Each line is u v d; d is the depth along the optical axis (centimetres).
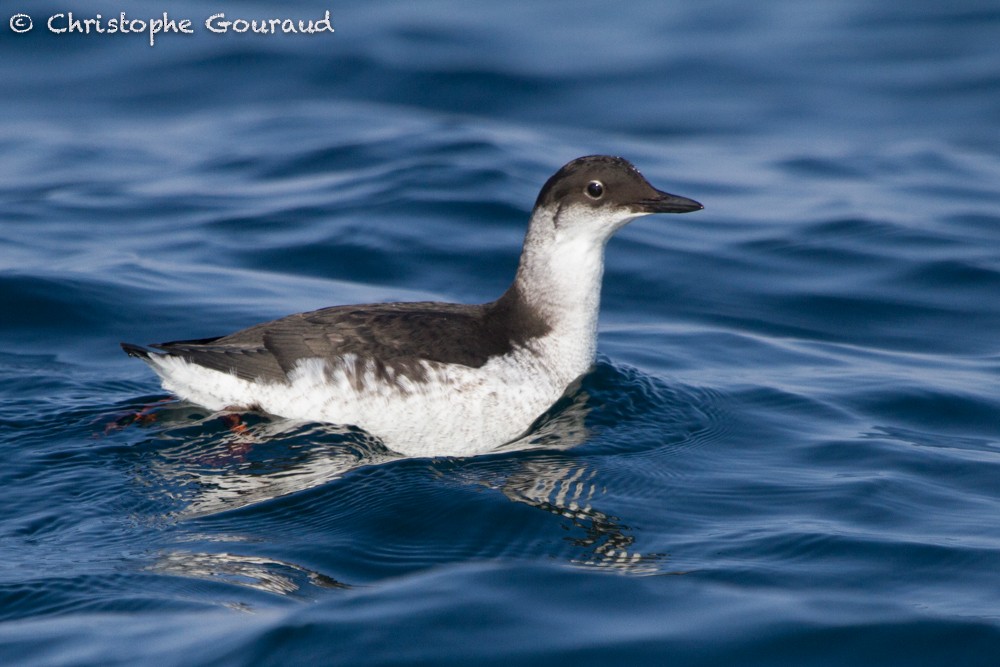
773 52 3012
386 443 1190
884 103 2691
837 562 960
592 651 814
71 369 1389
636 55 2952
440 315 1240
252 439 1180
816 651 821
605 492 1103
